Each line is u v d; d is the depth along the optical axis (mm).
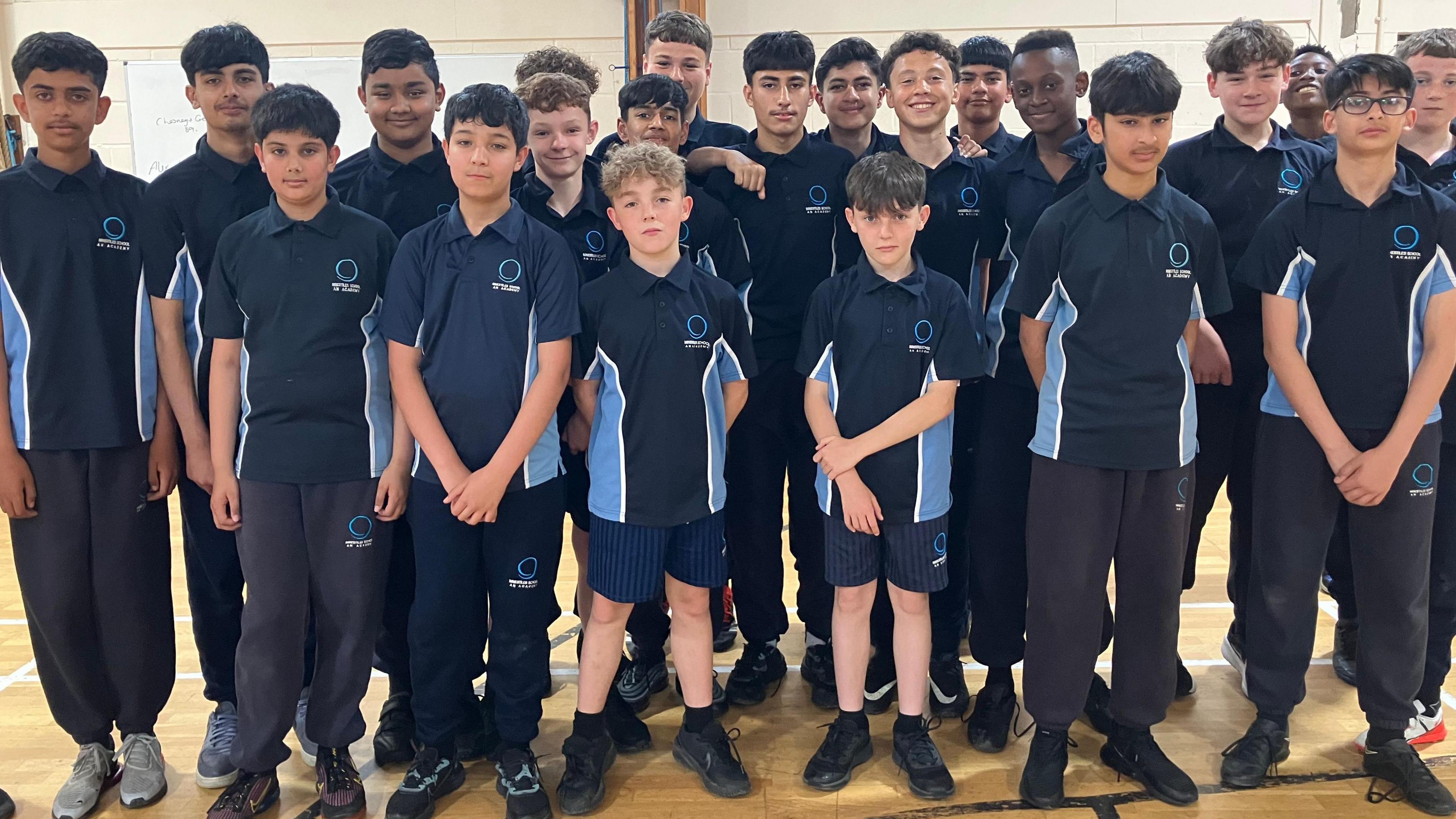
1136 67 1687
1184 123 4609
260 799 1837
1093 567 1816
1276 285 1854
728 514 2264
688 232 2084
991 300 2172
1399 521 1824
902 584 1924
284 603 1767
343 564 1781
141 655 1910
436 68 2129
